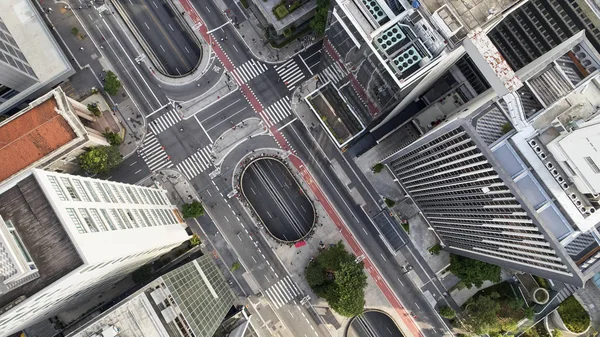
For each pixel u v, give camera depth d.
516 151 61.56
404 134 102.25
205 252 99.44
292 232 102.12
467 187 71.75
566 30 75.00
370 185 102.31
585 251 61.19
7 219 52.41
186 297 69.25
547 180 60.56
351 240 101.25
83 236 53.72
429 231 103.19
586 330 95.88
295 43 103.50
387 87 65.88
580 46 60.84
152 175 99.81
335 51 74.94
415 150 81.38
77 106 89.38
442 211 89.38
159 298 61.91
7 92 90.94
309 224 102.56
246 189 102.12
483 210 72.25
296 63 103.62
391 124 99.56
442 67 72.19
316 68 103.50
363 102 81.38
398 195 102.12
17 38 95.12
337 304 90.06
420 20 61.41
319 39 103.56
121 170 99.50
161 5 103.88
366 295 101.31
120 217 67.81
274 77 103.31
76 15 102.25
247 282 99.38
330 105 96.44
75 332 59.12
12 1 95.88
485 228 76.69
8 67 81.62
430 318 101.44
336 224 101.38
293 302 99.56
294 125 102.31
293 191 102.88
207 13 103.31
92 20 102.31
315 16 94.75
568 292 97.19
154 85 101.81
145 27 103.38
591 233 61.53
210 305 78.56
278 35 101.75
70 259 51.81
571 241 61.28
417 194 96.06
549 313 96.94
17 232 52.09
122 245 62.44
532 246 65.50
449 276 102.19
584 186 57.38
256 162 102.69
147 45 103.19
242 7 103.50
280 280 99.75
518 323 96.69
